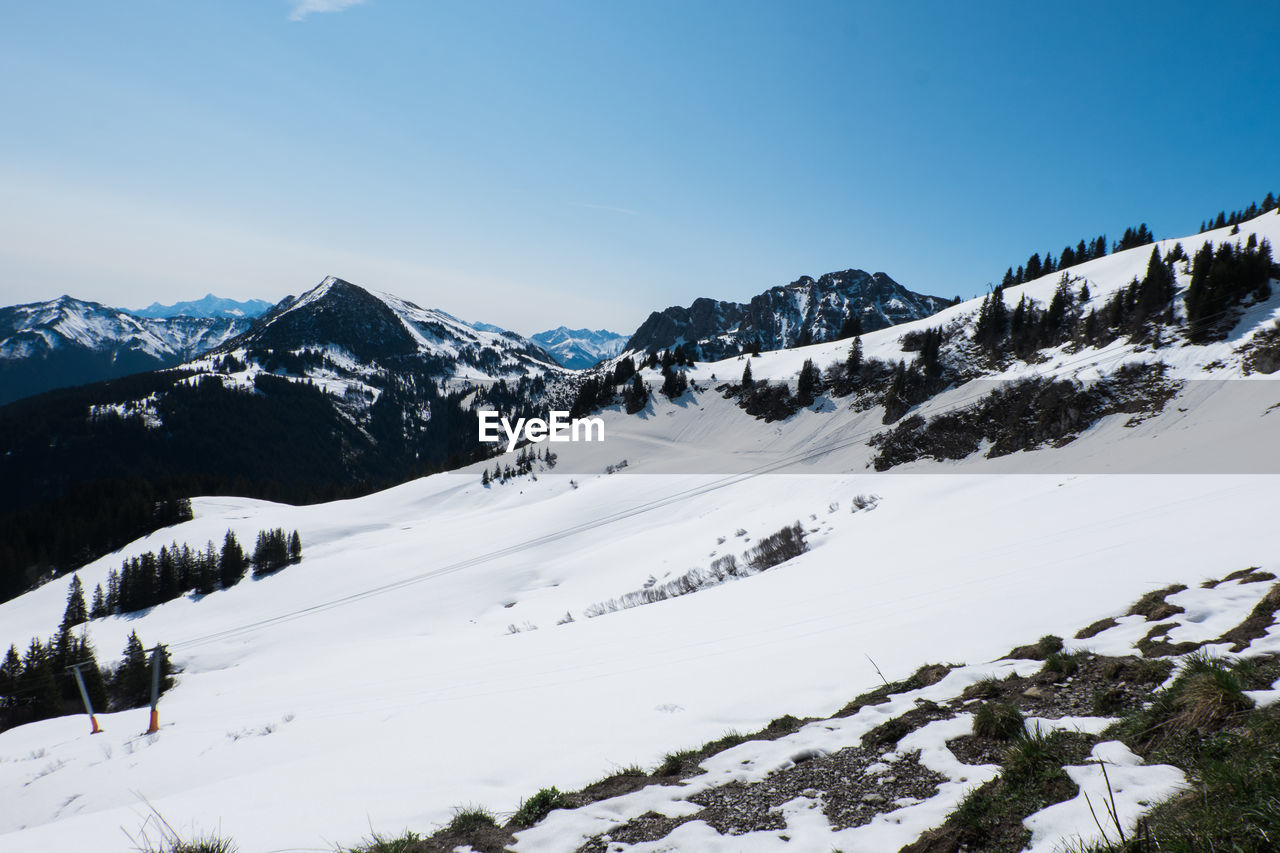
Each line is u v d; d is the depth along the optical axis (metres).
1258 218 90.44
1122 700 6.20
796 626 16.67
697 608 26.00
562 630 31.06
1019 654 9.00
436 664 30.08
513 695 15.40
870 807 5.38
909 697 8.23
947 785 5.43
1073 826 4.23
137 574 91.94
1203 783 4.24
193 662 58.94
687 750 8.36
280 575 88.25
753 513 60.00
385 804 7.89
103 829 8.74
